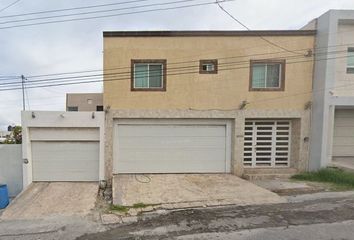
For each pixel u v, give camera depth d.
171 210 8.12
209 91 12.16
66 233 6.80
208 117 12.19
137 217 7.66
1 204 9.55
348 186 10.30
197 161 12.48
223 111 12.23
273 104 12.36
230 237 6.20
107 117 11.79
